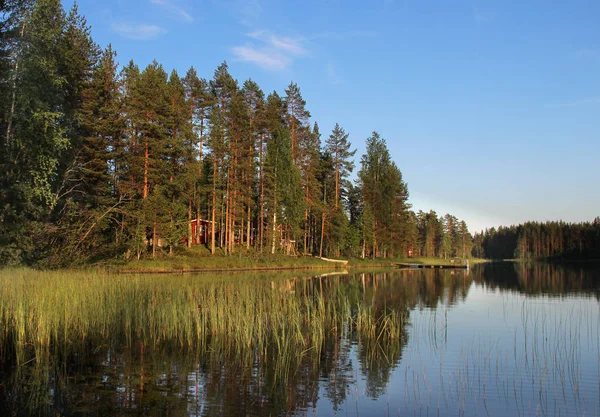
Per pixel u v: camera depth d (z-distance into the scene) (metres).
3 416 7.74
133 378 9.88
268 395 8.98
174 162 42.88
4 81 22.50
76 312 14.17
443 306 21.14
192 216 58.03
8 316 12.88
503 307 20.88
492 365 11.17
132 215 36.41
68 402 8.43
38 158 22.84
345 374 10.41
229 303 16.52
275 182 53.12
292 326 14.88
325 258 61.75
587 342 13.57
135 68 47.19
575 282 36.84
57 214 29.44
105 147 36.22
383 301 22.83
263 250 53.34
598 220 119.81
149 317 14.99
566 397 9.04
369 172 71.62
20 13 22.61
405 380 10.04
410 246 94.62
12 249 23.94
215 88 51.66
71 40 32.34
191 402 8.52
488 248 160.25
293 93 58.25
